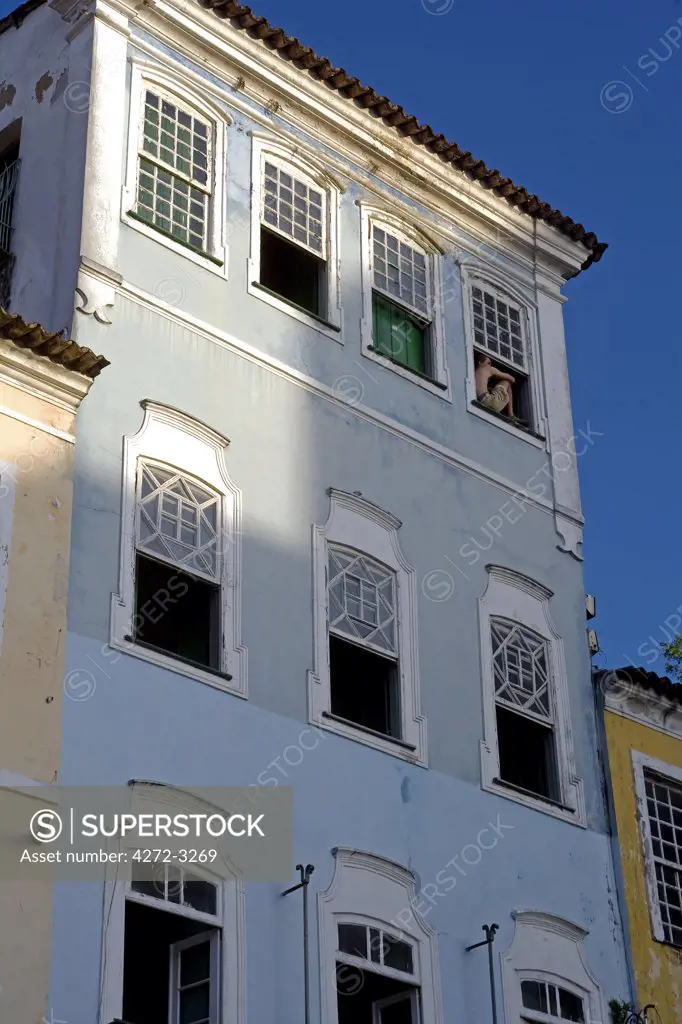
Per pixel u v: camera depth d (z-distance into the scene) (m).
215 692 16.95
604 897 19.77
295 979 16.17
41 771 15.12
